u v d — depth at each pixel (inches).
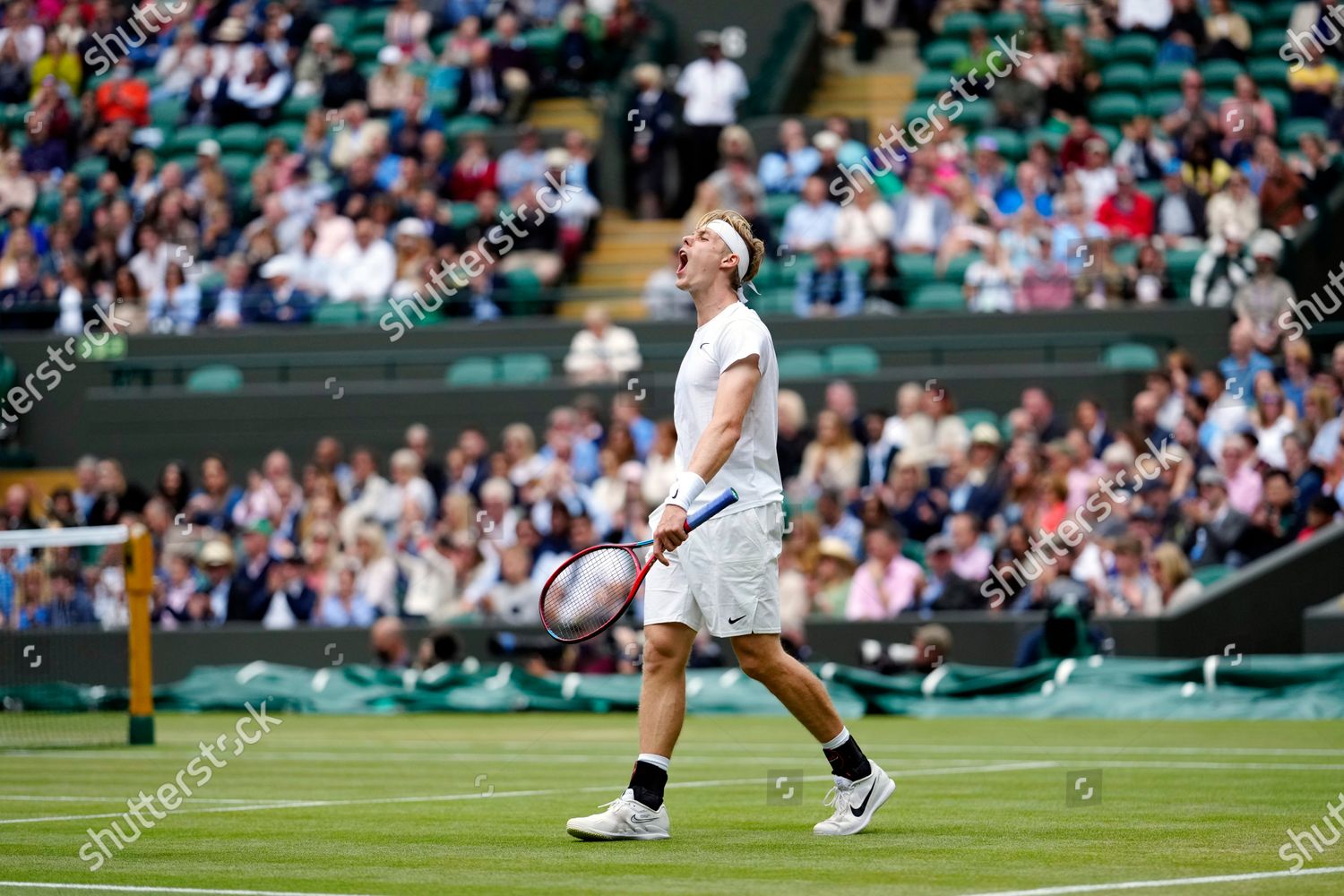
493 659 1775.3
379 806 864.9
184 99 2755.9
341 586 1877.5
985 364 2096.5
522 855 651.5
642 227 2504.9
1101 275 2103.8
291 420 2192.4
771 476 693.3
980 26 2576.3
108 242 2427.4
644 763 693.9
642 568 673.6
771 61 2657.5
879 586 1680.6
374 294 2336.4
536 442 2107.5
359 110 2522.1
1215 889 545.3
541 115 2723.9
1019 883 560.1
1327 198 2153.1
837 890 549.6
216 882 589.0
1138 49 2539.4
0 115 2758.4
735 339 684.1
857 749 708.7
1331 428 1755.7
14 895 561.9
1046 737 1291.8
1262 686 1466.5
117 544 1834.4
